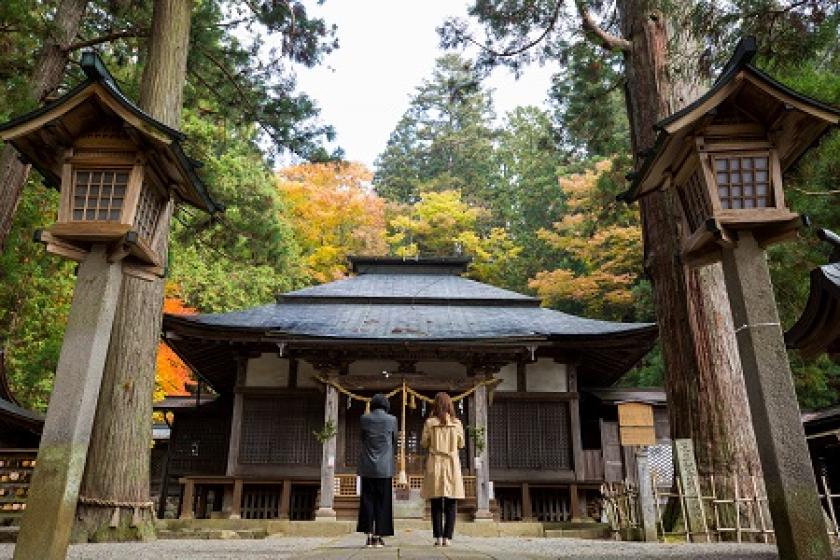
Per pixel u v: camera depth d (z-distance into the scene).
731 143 3.99
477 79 12.00
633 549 6.17
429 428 5.96
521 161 41.69
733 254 3.90
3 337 15.88
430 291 17.78
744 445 7.85
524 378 14.63
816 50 6.53
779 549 3.46
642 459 7.99
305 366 14.51
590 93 14.18
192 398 16.16
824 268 4.77
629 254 26.70
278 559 4.14
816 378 14.20
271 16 11.98
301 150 13.03
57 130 3.85
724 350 8.23
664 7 8.46
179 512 14.75
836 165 7.70
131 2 12.05
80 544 6.73
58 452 3.46
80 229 3.78
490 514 11.75
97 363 3.71
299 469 13.71
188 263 22.14
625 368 15.98
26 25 8.63
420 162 47.50
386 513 5.71
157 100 8.79
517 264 34.50
